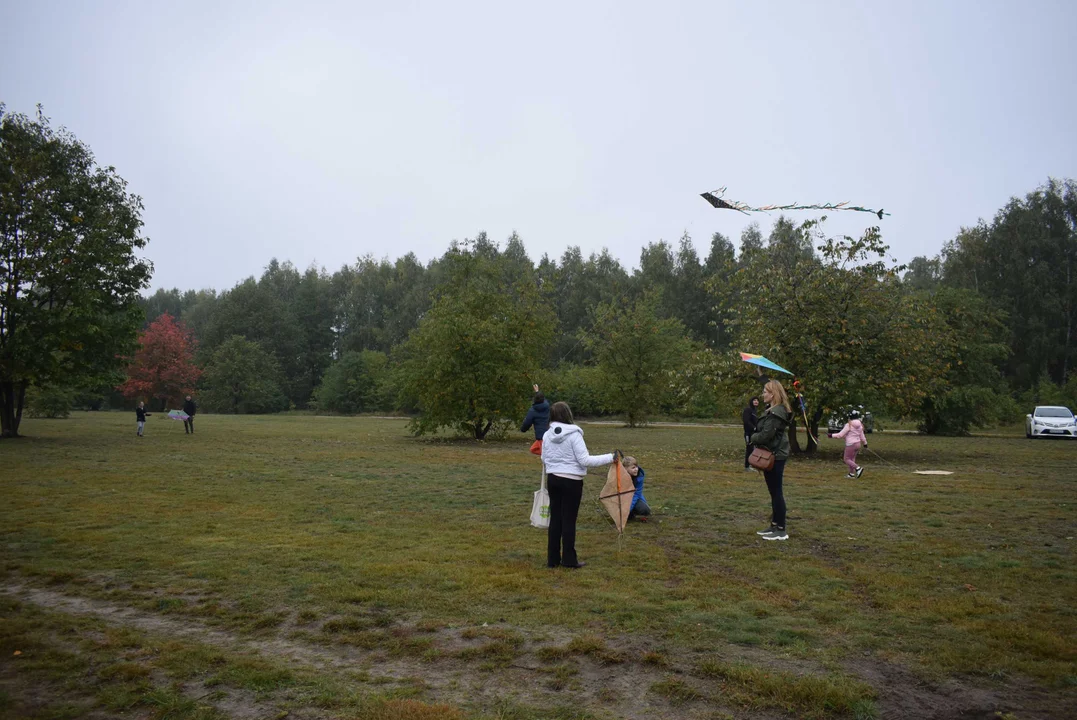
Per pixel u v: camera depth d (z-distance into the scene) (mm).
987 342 37562
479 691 4234
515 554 7703
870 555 7699
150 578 6656
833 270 20391
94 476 14508
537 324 30234
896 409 21156
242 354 74250
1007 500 11789
